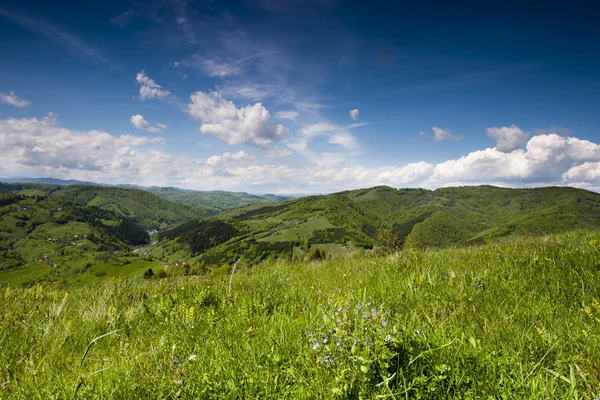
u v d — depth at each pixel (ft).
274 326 11.40
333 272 24.14
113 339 12.82
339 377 6.76
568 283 13.76
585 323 9.88
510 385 6.89
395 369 7.41
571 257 17.22
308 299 15.40
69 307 18.44
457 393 6.84
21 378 9.20
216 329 12.23
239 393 7.38
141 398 7.41
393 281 17.01
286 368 8.08
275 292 17.28
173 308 15.39
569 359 7.84
